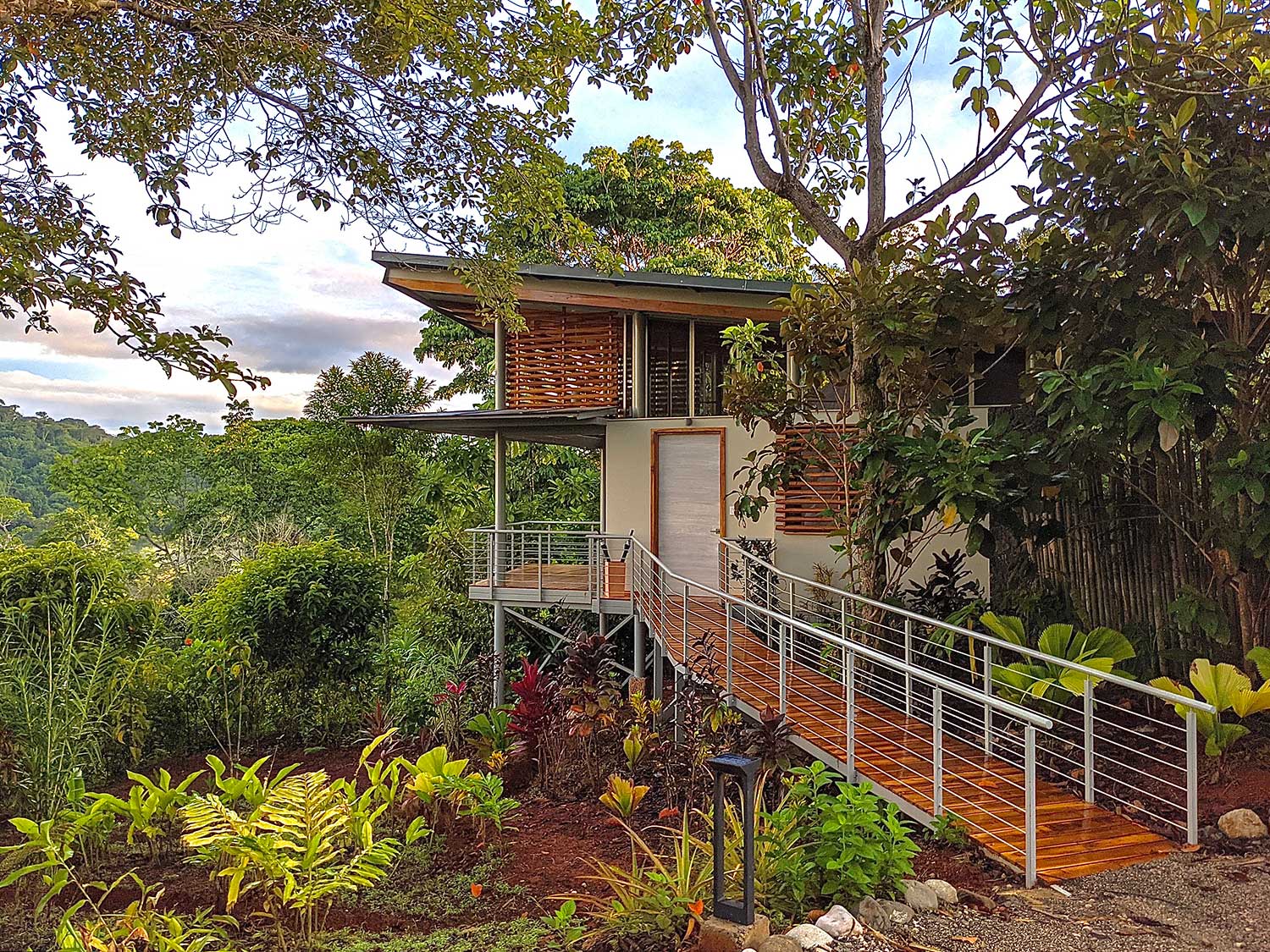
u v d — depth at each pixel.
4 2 4.32
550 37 6.83
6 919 5.67
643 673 12.90
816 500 12.70
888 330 8.25
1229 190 6.33
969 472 7.14
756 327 12.05
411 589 18.33
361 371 23.34
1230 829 5.44
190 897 5.81
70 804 6.89
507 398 15.59
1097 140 7.03
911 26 9.15
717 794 4.05
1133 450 6.61
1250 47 6.80
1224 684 6.16
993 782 6.53
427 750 10.28
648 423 14.11
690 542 13.91
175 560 23.64
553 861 6.25
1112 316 7.07
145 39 5.82
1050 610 8.75
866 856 4.29
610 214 24.88
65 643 8.46
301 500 28.92
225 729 11.66
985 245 7.93
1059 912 4.44
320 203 6.48
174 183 5.85
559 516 21.73
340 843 5.84
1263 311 7.61
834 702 8.52
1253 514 6.60
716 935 3.90
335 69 5.96
